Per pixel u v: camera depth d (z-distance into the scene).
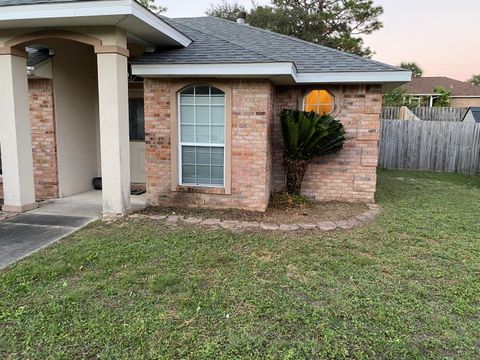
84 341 2.63
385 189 9.46
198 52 6.66
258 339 2.70
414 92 30.08
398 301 3.34
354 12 22.91
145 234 5.13
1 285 3.46
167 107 6.69
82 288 3.43
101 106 5.70
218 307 3.14
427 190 9.42
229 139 6.59
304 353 2.56
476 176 12.50
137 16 5.03
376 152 7.50
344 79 6.99
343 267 4.12
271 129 7.29
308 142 6.90
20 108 6.16
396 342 2.70
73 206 6.87
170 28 6.21
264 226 5.71
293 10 23.86
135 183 8.87
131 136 8.74
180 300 3.23
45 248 4.54
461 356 2.57
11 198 6.33
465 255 4.62
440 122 13.49
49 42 6.98
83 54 8.20
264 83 6.36
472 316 3.12
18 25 5.54
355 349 2.62
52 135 7.43
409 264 4.26
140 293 3.37
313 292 3.48
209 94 6.63
